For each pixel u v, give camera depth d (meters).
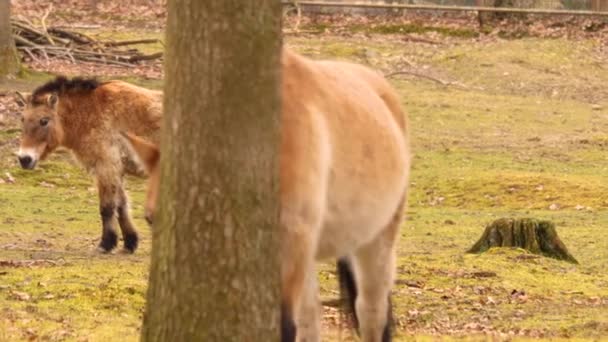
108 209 21.31
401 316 16.48
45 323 14.60
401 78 47.41
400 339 14.66
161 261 8.71
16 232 22.86
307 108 9.36
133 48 48.66
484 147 36.34
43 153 21.88
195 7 8.48
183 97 8.55
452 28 55.25
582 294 18.55
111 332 14.30
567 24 55.53
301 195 9.12
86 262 19.55
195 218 8.55
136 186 29.61
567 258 21.64
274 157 8.75
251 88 8.57
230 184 8.54
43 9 55.25
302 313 11.01
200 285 8.58
